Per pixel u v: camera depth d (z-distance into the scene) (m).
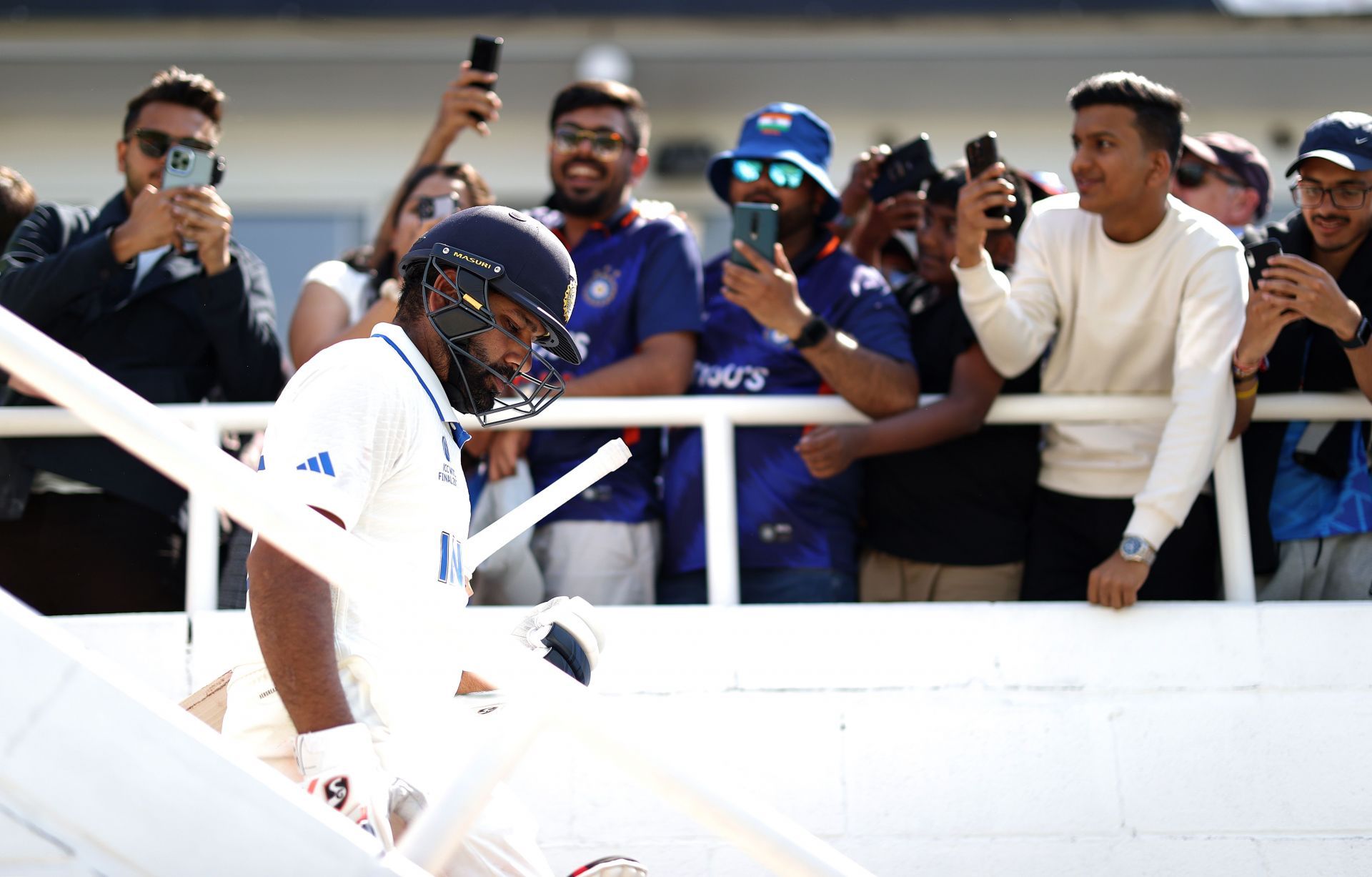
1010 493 6.81
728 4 14.21
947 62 14.25
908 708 6.04
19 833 2.93
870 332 6.91
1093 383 6.70
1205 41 14.06
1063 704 6.06
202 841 2.97
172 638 5.94
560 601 4.37
